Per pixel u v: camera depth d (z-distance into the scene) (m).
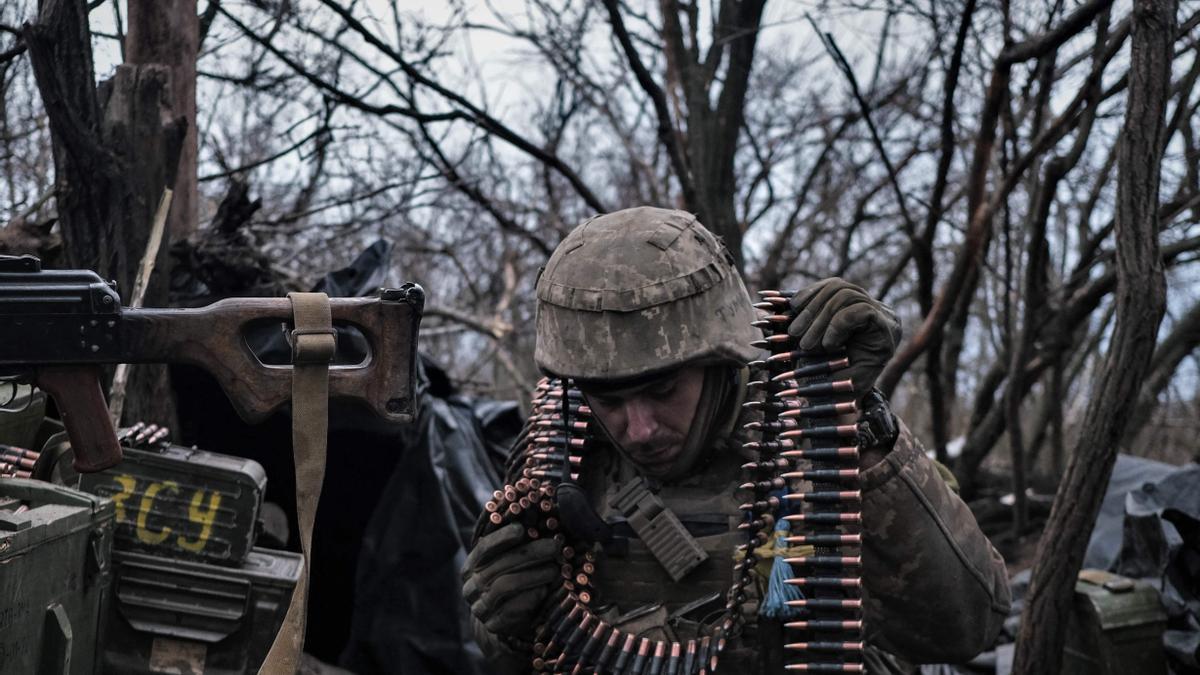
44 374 1.75
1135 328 3.04
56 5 3.23
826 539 2.06
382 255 4.30
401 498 4.05
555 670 2.36
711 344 2.14
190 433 3.97
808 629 2.06
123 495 2.78
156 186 3.50
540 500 2.39
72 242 3.42
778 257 7.32
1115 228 3.09
